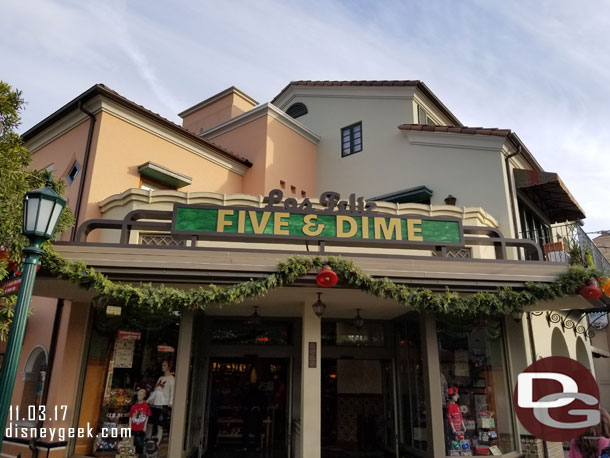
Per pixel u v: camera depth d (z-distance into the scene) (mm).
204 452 9797
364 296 8031
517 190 11781
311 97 16359
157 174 11031
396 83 13852
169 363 8227
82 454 7836
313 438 7781
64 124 11375
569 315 12320
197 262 6926
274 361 11477
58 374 8359
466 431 8539
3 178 5516
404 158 13156
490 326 9289
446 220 7988
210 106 17125
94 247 6891
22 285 4656
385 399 10531
